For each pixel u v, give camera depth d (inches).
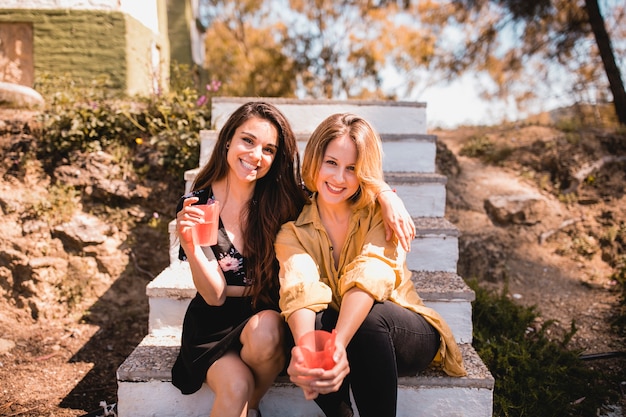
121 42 185.9
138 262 137.8
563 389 97.3
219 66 462.0
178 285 92.4
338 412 70.3
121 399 78.8
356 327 66.6
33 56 187.0
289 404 79.9
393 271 73.2
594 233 160.9
